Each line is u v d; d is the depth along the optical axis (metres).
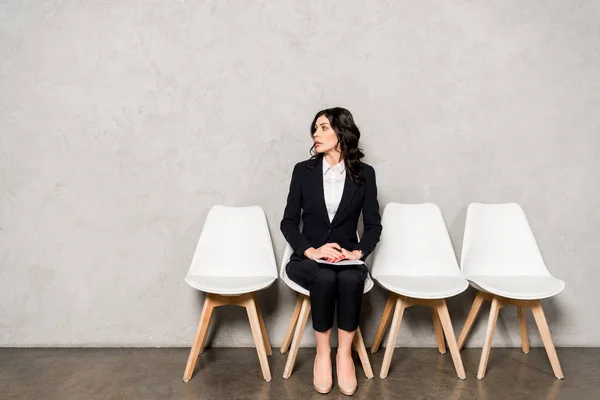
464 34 2.43
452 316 2.47
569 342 2.48
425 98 2.44
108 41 2.39
